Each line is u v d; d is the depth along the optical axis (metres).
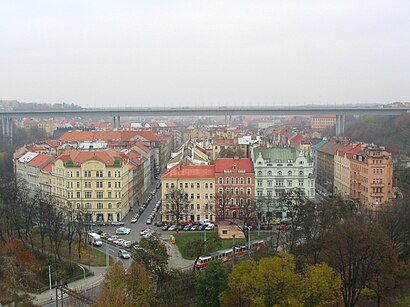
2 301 115.12
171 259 159.12
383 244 115.19
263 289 97.69
